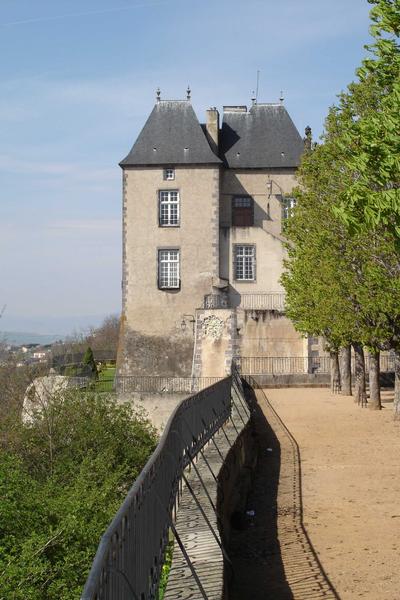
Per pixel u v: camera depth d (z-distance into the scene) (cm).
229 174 5775
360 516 1405
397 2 1497
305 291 3584
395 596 962
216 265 5516
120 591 521
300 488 1678
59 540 1535
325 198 2766
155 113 5722
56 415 2922
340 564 1113
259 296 5547
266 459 2092
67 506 1753
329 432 2577
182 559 800
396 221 1400
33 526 1666
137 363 5462
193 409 1337
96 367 6031
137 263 5547
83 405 2998
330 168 2752
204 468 1232
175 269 5547
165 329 5500
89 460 2608
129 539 575
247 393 3725
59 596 1402
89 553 1521
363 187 1407
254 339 5356
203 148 5584
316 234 2817
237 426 1852
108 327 11862
